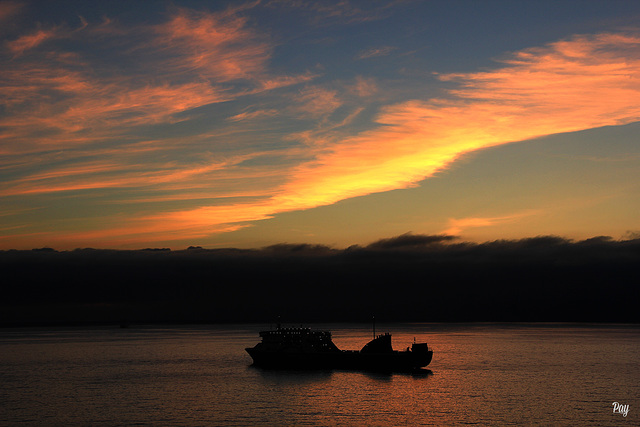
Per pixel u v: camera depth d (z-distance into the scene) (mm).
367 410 131375
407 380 178375
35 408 137500
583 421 120750
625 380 181375
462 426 116375
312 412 129625
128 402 144625
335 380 178000
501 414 126938
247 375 193875
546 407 134625
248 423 119562
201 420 122812
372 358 194625
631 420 121562
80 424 120125
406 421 120625
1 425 119875
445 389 160625
